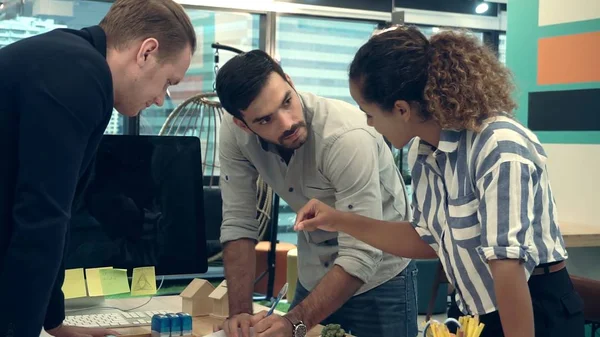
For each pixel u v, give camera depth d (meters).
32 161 1.33
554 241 1.52
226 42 6.65
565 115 4.16
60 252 1.36
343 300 1.91
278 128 1.86
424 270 5.08
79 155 1.38
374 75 1.51
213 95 4.48
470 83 1.45
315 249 2.28
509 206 1.37
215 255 3.45
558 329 1.57
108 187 2.13
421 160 1.66
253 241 2.22
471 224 1.48
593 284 2.87
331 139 1.99
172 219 2.19
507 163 1.38
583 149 4.06
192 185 2.21
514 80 1.61
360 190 1.96
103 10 6.14
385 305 2.22
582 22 4.04
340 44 7.18
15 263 1.31
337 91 7.22
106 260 2.11
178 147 2.20
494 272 1.38
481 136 1.45
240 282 2.12
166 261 2.18
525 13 4.39
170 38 1.57
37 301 1.34
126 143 2.15
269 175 2.21
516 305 1.36
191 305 2.19
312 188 2.15
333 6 6.73
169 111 6.54
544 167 1.50
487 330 1.58
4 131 1.36
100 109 1.41
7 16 5.81
